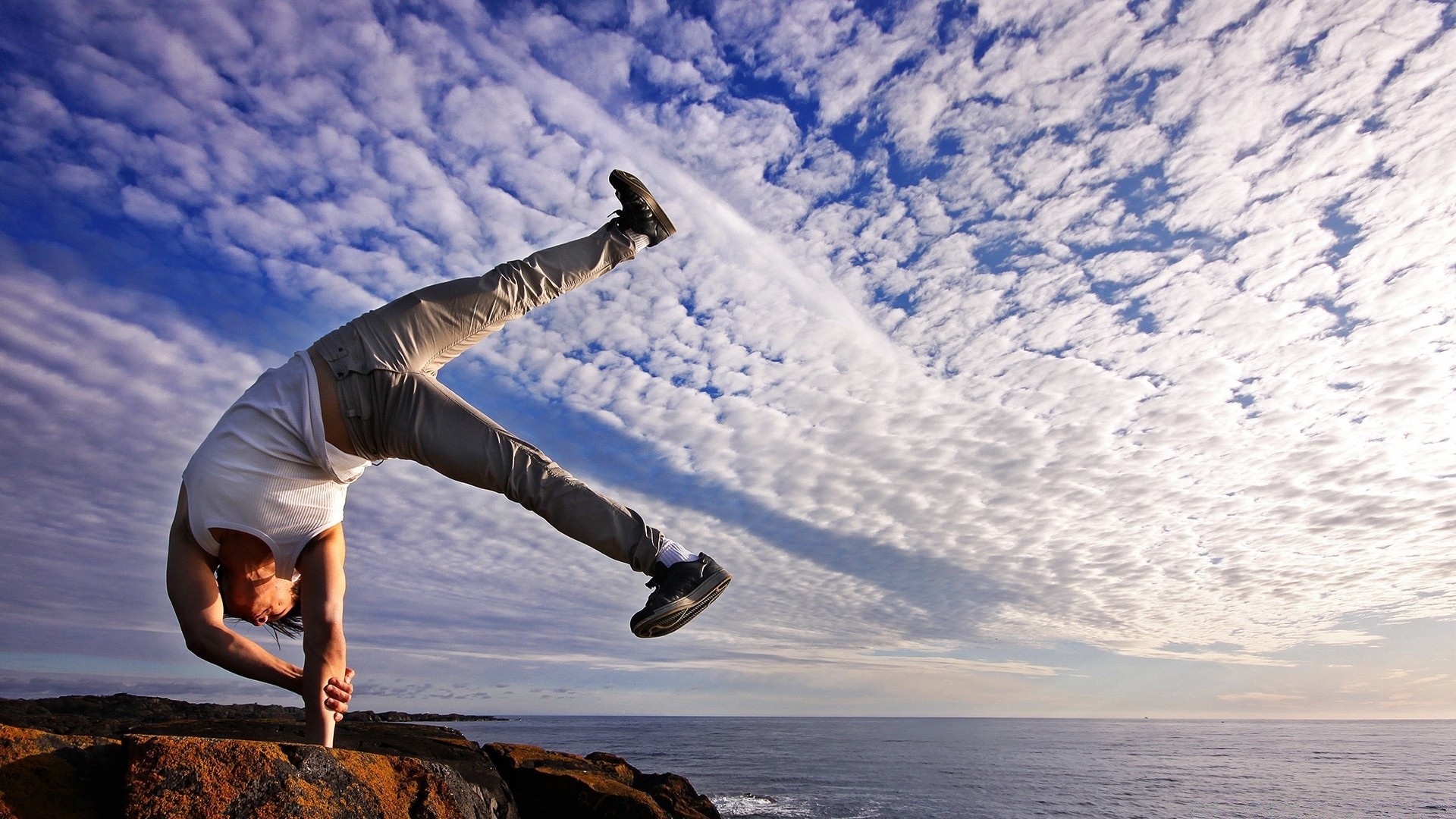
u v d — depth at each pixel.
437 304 3.15
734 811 22.95
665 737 92.25
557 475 3.19
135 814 2.11
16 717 6.73
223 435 3.03
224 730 5.23
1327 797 32.44
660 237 3.56
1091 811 25.92
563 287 3.41
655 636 3.14
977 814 23.97
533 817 6.00
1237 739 112.06
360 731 5.89
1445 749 80.75
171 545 3.21
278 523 3.17
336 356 3.07
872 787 31.81
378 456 3.28
